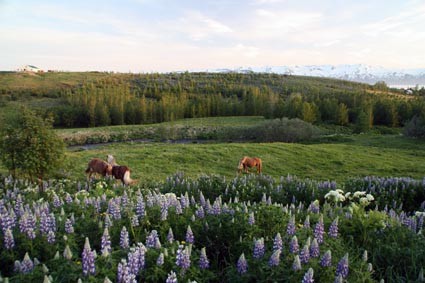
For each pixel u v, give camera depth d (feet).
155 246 18.54
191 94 452.76
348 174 84.07
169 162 86.33
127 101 333.01
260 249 18.07
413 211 39.29
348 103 319.06
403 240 21.65
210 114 347.97
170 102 332.60
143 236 21.84
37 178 43.24
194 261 18.30
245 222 22.29
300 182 44.39
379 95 375.04
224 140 202.39
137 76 647.97
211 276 17.72
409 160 103.35
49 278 13.98
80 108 299.99
